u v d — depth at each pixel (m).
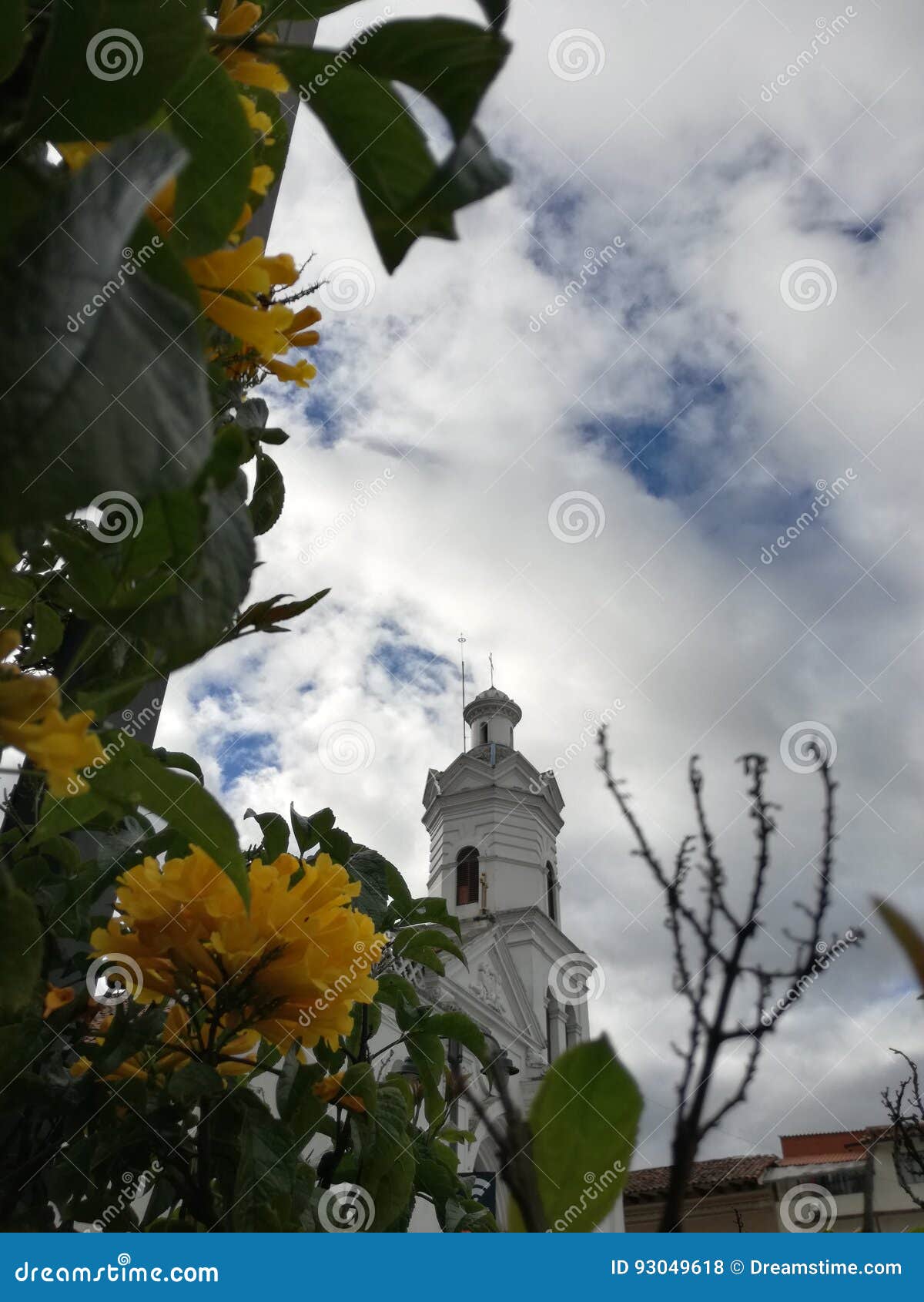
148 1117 1.16
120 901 1.00
